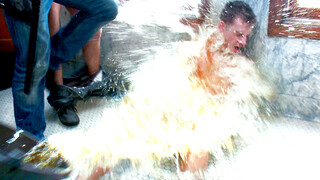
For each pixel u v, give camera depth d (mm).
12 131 1560
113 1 2143
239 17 1827
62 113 2293
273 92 2234
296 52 2234
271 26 2188
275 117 2279
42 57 1761
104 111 2363
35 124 1971
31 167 1328
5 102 2545
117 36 2590
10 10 1624
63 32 2238
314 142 2105
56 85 2344
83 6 2062
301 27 2154
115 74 2594
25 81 1756
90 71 2621
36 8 1600
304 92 2311
